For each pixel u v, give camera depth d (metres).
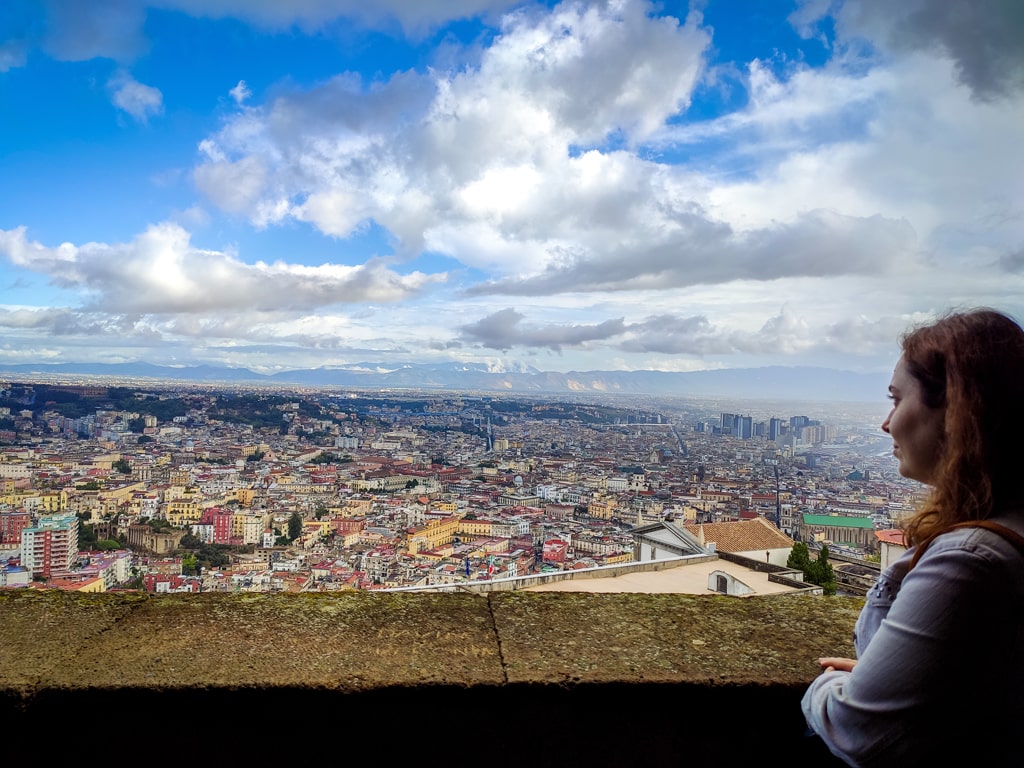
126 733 1.08
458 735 1.11
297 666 1.14
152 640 1.23
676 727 1.12
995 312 0.91
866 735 0.82
